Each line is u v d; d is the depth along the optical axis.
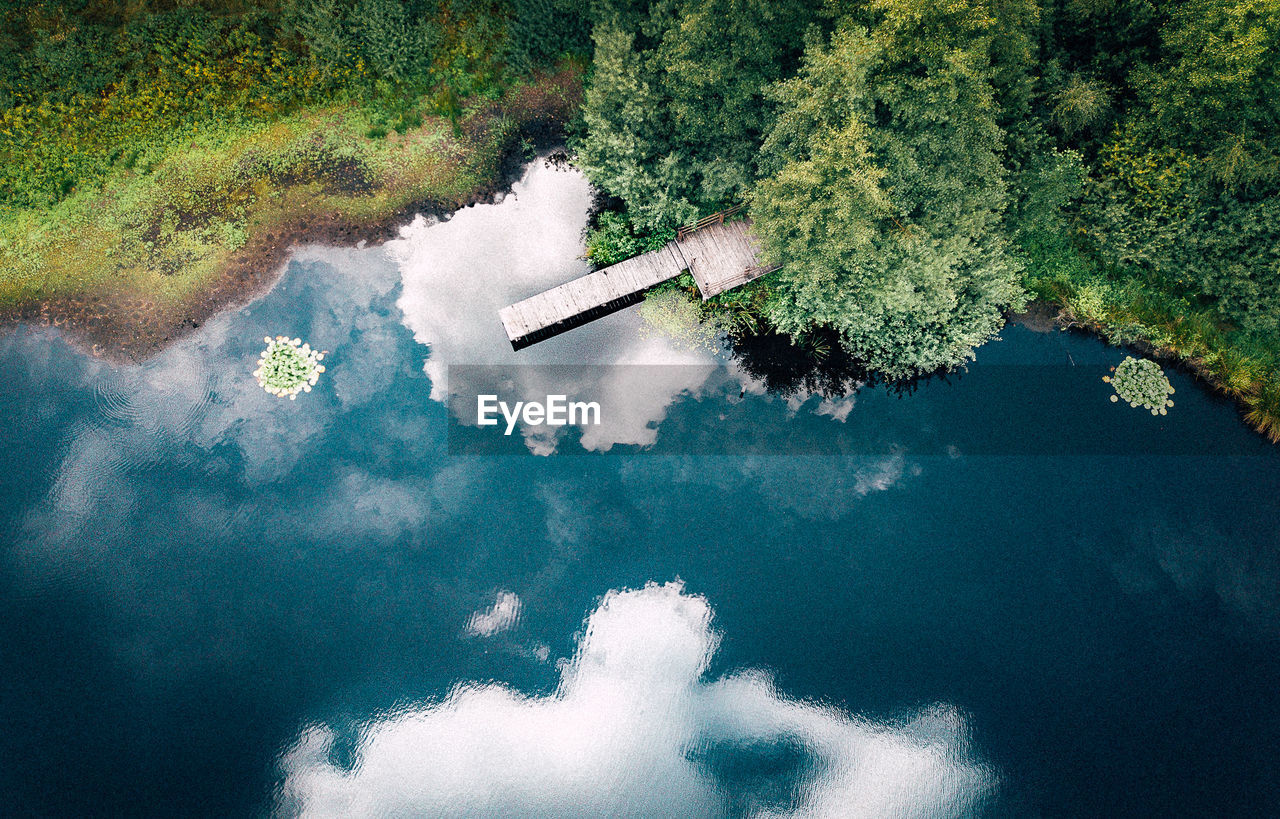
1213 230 23.08
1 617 22.69
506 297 25.64
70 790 21.73
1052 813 21.89
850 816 22.06
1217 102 21.20
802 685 22.94
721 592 23.61
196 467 23.84
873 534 24.02
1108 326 25.09
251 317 24.94
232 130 25.80
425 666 22.89
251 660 22.70
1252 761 22.08
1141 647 22.98
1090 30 23.64
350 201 25.69
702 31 19.91
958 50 18.14
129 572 23.14
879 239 21.30
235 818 21.77
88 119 25.55
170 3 26.05
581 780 22.30
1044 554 23.78
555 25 25.33
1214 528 23.84
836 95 19.03
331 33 25.20
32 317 24.67
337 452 24.23
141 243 25.11
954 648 23.12
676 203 23.17
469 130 26.23
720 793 22.30
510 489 24.27
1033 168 22.94
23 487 23.55
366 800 22.00
